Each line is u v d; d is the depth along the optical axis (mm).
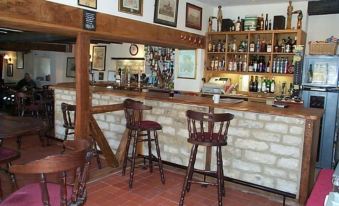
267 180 3352
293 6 5258
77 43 3428
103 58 8539
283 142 3221
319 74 4629
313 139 3125
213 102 3668
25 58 11094
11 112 7754
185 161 3932
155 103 4145
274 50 5250
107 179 3600
